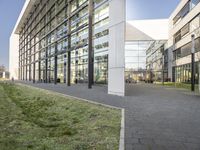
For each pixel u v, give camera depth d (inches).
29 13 1927.9
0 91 741.9
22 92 701.3
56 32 1272.1
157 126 236.7
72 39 1079.6
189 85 1135.0
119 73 559.5
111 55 598.5
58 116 308.2
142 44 1820.9
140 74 1836.9
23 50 2353.6
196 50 1109.7
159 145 175.9
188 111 329.1
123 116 285.9
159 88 942.4
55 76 1275.8
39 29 1653.5
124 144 176.6
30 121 274.4
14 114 319.6
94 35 984.3
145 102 426.0
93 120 270.8
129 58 1841.8
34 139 194.9
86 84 1055.0
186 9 1318.9
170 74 1686.8
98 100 446.9
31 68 1971.0
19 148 170.2
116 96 530.3
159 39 1791.3
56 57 1289.4
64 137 199.8
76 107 363.9
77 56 1162.0
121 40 552.4
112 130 219.8
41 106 398.3
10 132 218.7
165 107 366.0
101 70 949.2
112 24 594.2
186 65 1320.1
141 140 187.9
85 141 185.5
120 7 558.3
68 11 1069.8
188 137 198.2
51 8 1346.0
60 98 486.3
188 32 1283.2
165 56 1800.0
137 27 1809.8
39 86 992.2
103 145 174.4
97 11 943.7
